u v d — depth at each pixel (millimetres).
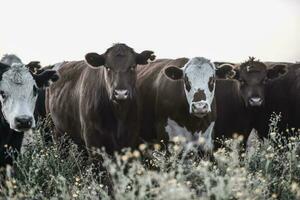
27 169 12945
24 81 12453
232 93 16938
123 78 13570
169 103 14875
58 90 16656
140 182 9219
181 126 14812
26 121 12047
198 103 13914
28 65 15125
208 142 14938
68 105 15805
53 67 17844
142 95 15859
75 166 14469
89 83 14664
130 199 9055
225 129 16766
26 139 14938
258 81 16656
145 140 15766
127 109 14023
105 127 14102
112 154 14203
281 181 11773
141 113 15531
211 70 14477
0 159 13102
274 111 17344
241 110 16859
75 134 15766
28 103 12430
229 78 15609
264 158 12594
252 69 16750
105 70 14008
